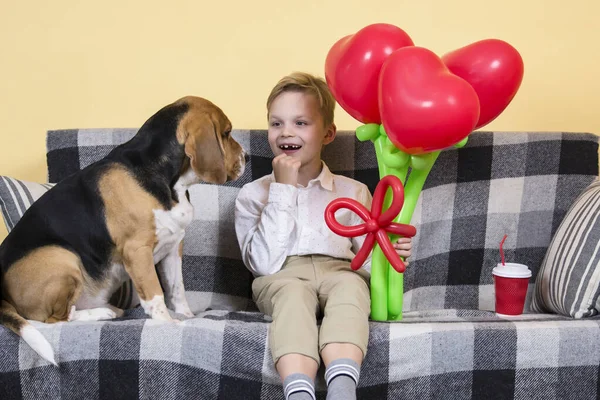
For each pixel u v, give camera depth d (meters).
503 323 1.61
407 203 1.71
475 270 2.22
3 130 2.54
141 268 1.72
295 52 2.58
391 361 1.53
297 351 1.44
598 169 2.27
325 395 1.51
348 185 2.04
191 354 1.54
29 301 1.67
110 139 2.20
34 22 2.52
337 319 1.51
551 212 2.24
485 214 2.22
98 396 1.55
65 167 2.18
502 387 1.57
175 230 1.80
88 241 1.75
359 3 2.58
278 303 1.58
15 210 1.97
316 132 1.95
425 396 1.55
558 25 2.61
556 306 1.95
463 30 2.60
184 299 1.91
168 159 1.77
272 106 1.95
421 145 1.53
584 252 1.85
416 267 2.20
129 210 1.73
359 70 1.60
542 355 1.57
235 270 2.16
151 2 2.54
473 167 2.22
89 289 1.77
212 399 1.54
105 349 1.54
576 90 2.63
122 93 2.55
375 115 1.66
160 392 1.54
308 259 1.88
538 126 2.63
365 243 1.65
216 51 2.56
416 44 2.60
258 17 2.57
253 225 1.98
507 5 2.60
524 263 2.24
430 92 1.45
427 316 2.02
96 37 2.54
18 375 1.53
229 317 1.82
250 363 1.52
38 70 2.53
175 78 2.56
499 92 1.60
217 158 1.76
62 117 2.55
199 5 2.55
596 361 1.58
